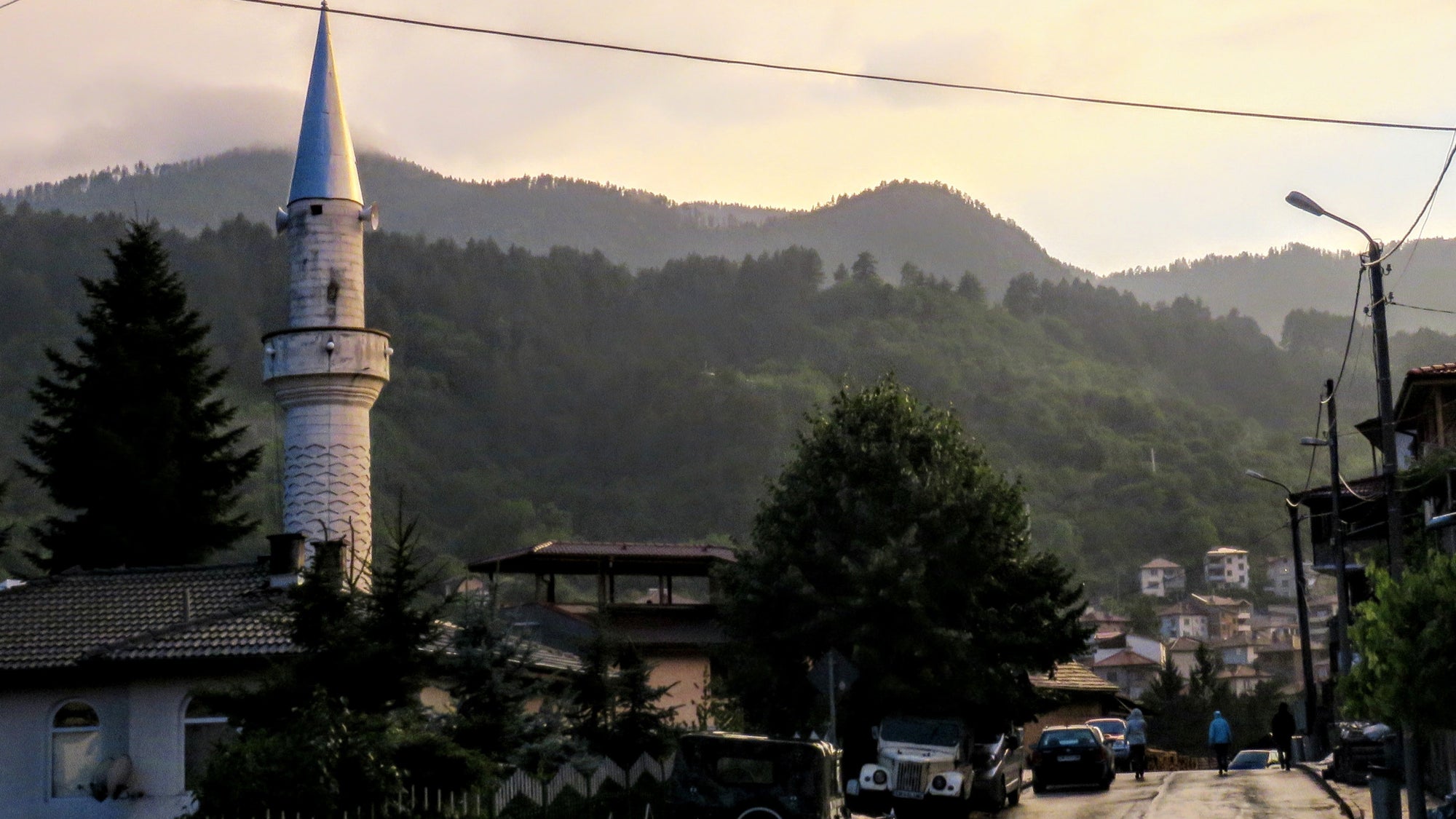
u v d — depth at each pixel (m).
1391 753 35.16
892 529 40.28
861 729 40.69
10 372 155.62
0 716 34.66
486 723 28.39
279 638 33.47
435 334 193.75
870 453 41.12
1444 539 41.81
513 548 151.75
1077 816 36.06
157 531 57.59
